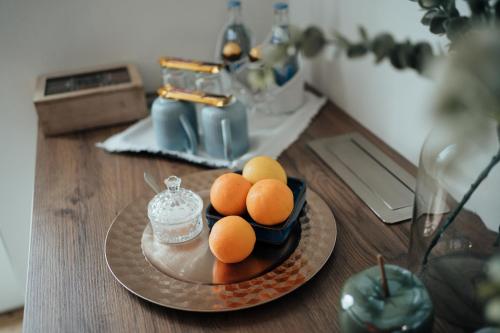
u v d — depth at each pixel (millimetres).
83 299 637
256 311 605
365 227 752
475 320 539
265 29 1333
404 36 862
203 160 960
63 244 747
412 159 931
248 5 1284
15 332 1499
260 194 663
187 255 698
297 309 605
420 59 413
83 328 592
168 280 650
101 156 1008
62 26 1164
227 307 596
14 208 1362
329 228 733
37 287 659
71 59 1210
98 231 776
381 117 1005
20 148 1278
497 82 327
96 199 863
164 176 931
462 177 545
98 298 638
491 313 381
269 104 1134
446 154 539
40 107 1049
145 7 1202
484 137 420
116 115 1116
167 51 1274
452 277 581
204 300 610
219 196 697
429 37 793
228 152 935
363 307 477
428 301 485
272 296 608
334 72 1155
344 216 781
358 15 992
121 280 650
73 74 1185
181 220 713
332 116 1134
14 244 1425
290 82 1099
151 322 598
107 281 667
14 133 1255
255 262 673
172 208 722
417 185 614
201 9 1245
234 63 1172
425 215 610
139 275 662
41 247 741
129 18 1204
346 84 1113
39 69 1197
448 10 512
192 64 1002
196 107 1103
